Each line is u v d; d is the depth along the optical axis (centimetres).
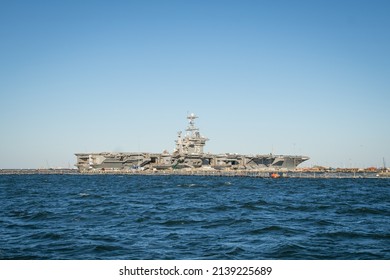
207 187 12419
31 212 5906
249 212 5791
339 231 4062
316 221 4819
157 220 4978
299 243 3497
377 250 3272
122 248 3362
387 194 9638
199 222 4772
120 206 6694
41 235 3934
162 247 3394
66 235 3925
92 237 3831
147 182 15888
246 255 3125
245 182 15488
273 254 3147
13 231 4231
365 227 4384
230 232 4084
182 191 10625
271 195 9138
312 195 9181
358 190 11138
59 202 7575
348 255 3119
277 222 4753
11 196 9238
